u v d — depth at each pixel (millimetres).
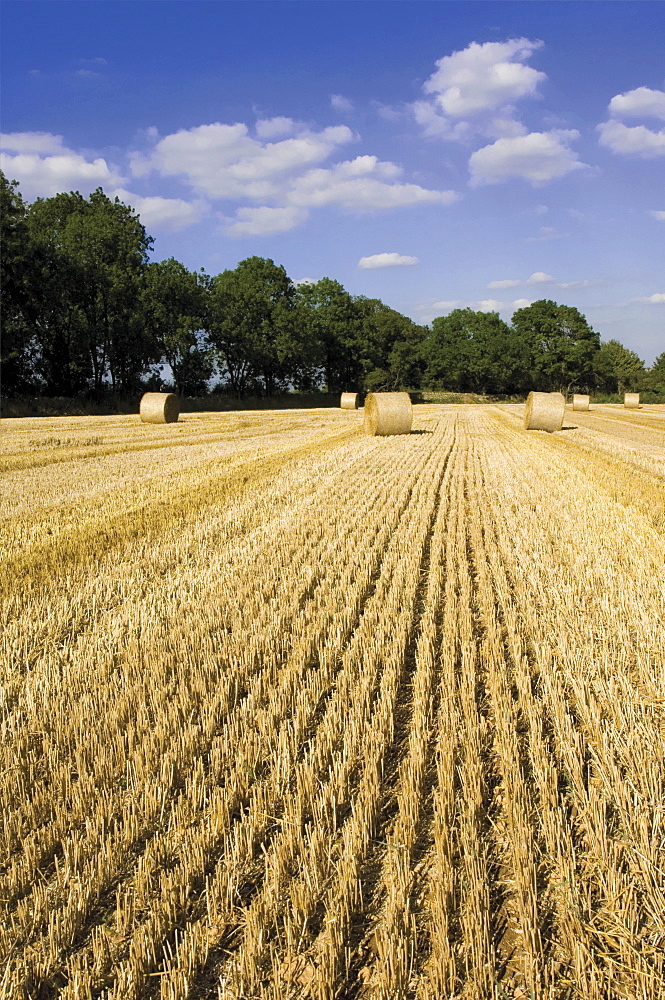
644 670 5492
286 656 6223
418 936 3213
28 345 52344
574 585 7711
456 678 5719
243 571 8664
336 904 3305
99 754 4551
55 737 4879
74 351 53500
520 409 62062
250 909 3326
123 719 5094
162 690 5395
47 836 3854
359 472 17312
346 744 4566
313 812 3996
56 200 57281
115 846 3736
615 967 2947
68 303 52469
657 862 3463
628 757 4320
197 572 8688
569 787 4246
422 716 4922
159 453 22141
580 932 3096
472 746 4461
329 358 84375
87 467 18625
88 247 52188
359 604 7660
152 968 3100
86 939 3266
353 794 4258
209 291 68750
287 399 73438
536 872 3480
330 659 5965
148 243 61438
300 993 2939
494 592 7957
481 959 2963
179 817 3941
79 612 7336
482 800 4113
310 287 84750
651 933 3098
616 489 14516
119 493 14398
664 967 2938
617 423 39219
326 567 8648
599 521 11234
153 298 57000
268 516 11977
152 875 3611
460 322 107562
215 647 6305
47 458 19922
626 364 110938
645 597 7238
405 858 3627
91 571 8758
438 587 8047
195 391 67688
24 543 10102
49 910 3361
